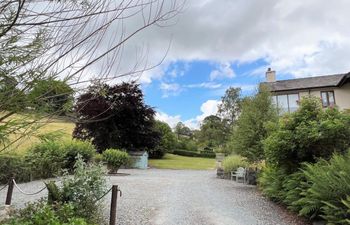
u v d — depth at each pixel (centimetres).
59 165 1282
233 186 1298
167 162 3088
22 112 231
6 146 231
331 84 2567
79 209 556
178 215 718
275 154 798
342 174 529
